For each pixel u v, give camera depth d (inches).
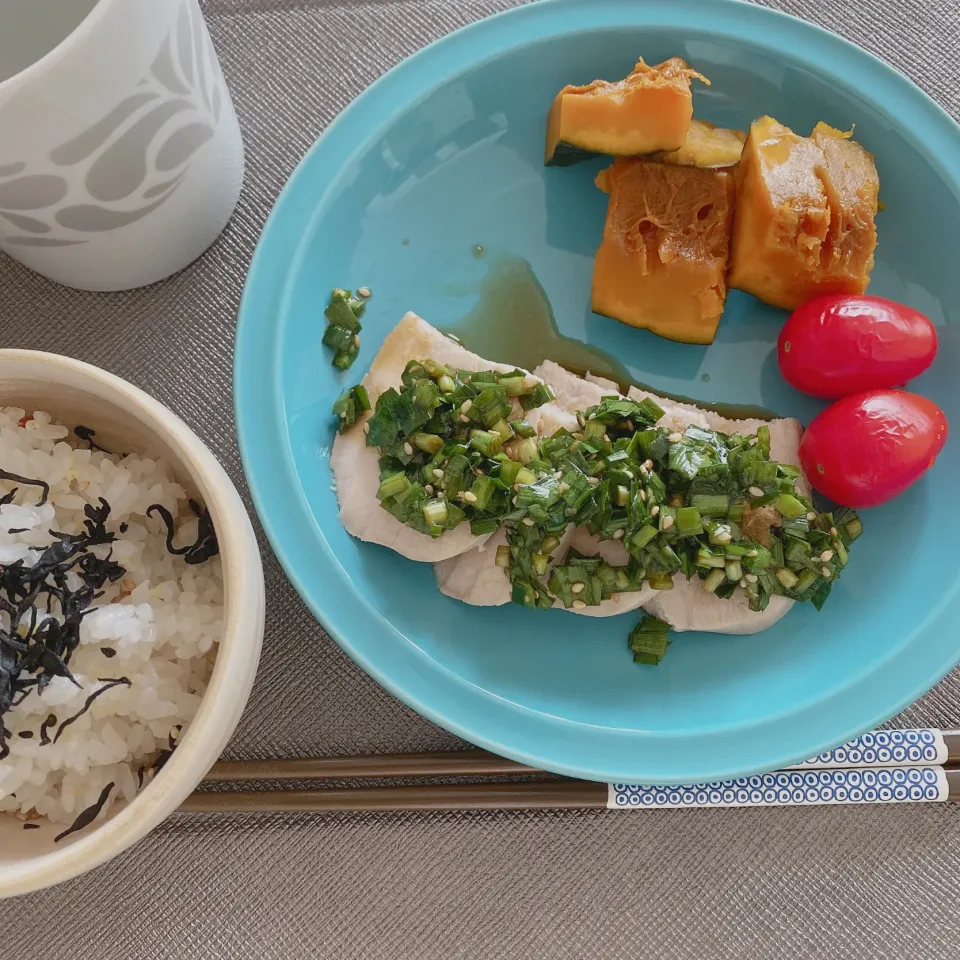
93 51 8.8
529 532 11.4
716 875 11.8
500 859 11.8
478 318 12.5
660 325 12.2
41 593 10.0
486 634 11.7
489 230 12.5
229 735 9.5
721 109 12.6
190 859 11.8
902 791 11.7
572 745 11.1
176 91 10.0
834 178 11.7
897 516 12.0
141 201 10.7
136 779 10.1
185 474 10.5
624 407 11.7
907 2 13.0
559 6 12.0
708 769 11.0
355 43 13.1
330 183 11.8
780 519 11.6
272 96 13.0
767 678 11.7
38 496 10.2
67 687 9.7
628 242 12.0
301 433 11.8
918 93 11.9
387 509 11.3
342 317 12.1
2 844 9.3
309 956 11.7
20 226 10.4
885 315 11.5
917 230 12.3
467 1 13.1
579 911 11.8
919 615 11.6
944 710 12.1
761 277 12.0
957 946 11.6
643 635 11.7
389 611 11.5
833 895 11.8
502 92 12.3
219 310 12.6
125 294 12.6
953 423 12.1
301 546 11.3
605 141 11.8
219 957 11.7
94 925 11.7
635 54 12.3
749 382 12.5
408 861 11.8
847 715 11.2
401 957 11.7
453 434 11.7
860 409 11.4
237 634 8.8
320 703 11.9
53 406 10.1
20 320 12.5
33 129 9.1
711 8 12.0
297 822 11.9
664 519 11.3
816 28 12.0
